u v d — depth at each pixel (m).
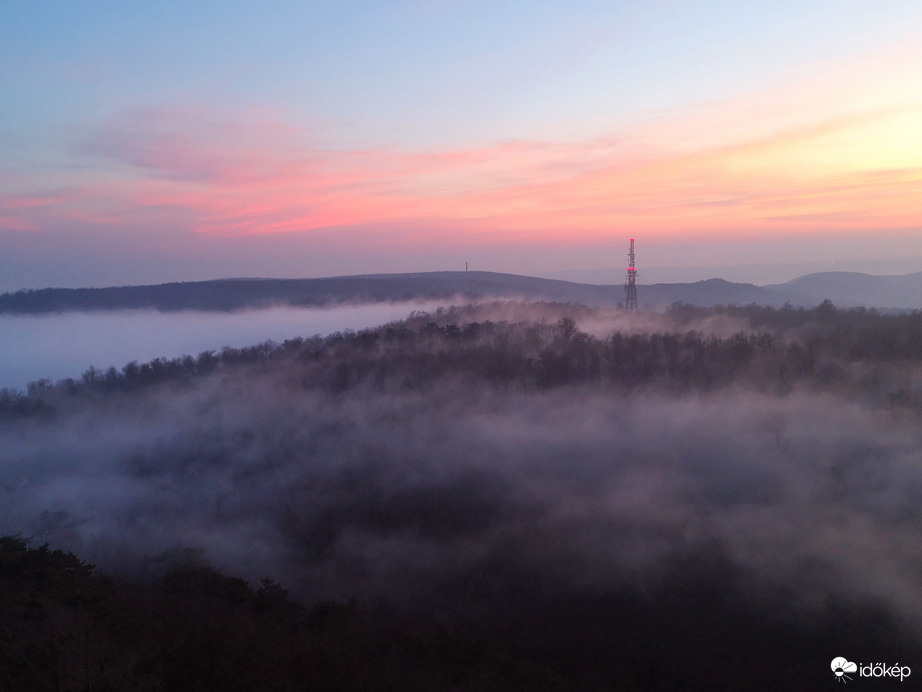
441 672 18.66
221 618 16.17
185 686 12.09
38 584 14.98
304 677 14.36
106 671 11.50
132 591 18.34
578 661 27.58
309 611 22.09
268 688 12.94
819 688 26.95
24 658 11.53
